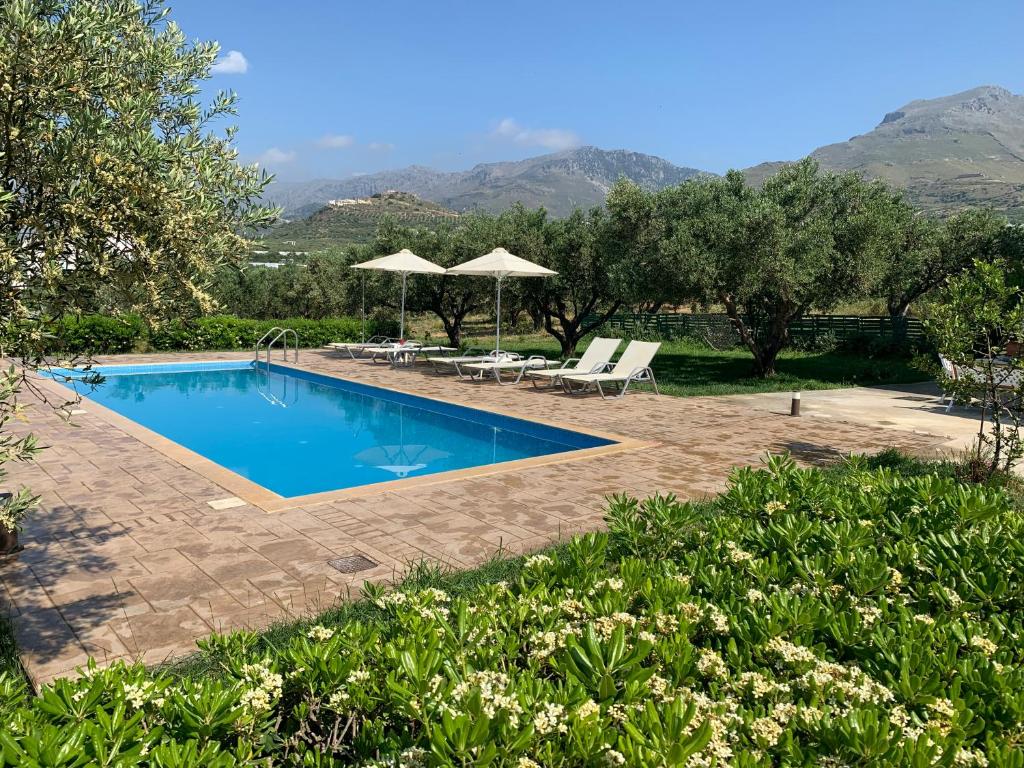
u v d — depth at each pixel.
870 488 4.63
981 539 3.73
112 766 1.72
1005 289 6.90
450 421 12.94
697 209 16.67
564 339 21.22
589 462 8.41
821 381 17.06
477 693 1.87
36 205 3.13
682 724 1.84
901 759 1.80
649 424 11.02
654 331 27.91
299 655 2.33
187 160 3.61
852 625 2.69
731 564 3.52
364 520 6.05
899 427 10.96
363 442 11.27
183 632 3.96
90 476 7.36
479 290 21.23
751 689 2.27
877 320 23.89
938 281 25.06
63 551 5.23
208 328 21.03
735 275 15.37
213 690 2.11
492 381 16.17
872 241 15.88
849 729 1.86
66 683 2.00
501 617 2.76
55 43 3.00
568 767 1.81
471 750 1.75
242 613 4.20
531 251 20.11
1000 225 24.27
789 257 14.98
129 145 3.14
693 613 2.78
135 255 3.26
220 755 1.78
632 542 3.88
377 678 2.29
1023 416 7.62
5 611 4.22
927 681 2.25
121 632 3.96
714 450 9.14
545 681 2.20
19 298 3.06
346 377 16.50
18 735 1.85
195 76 4.05
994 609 3.18
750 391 15.14
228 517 6.06
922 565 3.55
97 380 3.63
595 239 18.81
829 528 3.87
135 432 9.47
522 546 5.43
